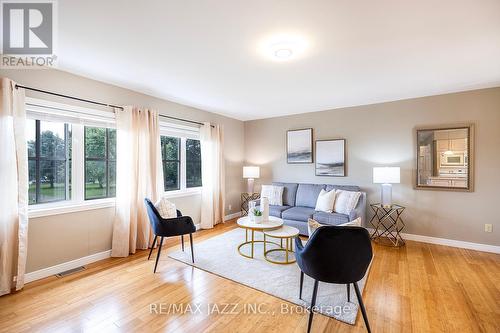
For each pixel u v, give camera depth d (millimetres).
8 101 2230
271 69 2717
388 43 2127
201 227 4598
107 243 3141
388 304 2098
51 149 2744
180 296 2219
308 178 4922
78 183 2932
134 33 1960
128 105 3352
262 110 4789
